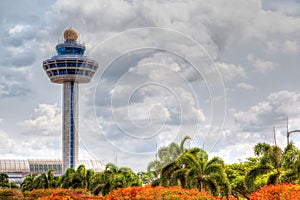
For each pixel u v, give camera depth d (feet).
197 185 138.31
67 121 604.49
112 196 119.44
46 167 637.30
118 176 194.18
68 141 601.21
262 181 146.20
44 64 627.05
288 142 127.24
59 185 271.90
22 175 613.11
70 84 618.03
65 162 593.83
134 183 190.19
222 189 138.72
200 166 137.69
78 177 243.19
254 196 109.40
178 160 136.26
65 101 608.19
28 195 173.27
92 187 208.85
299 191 101.45
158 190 117.91
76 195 161.79
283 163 120.67
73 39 635.25
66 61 606.96
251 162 195.93
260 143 127.34
